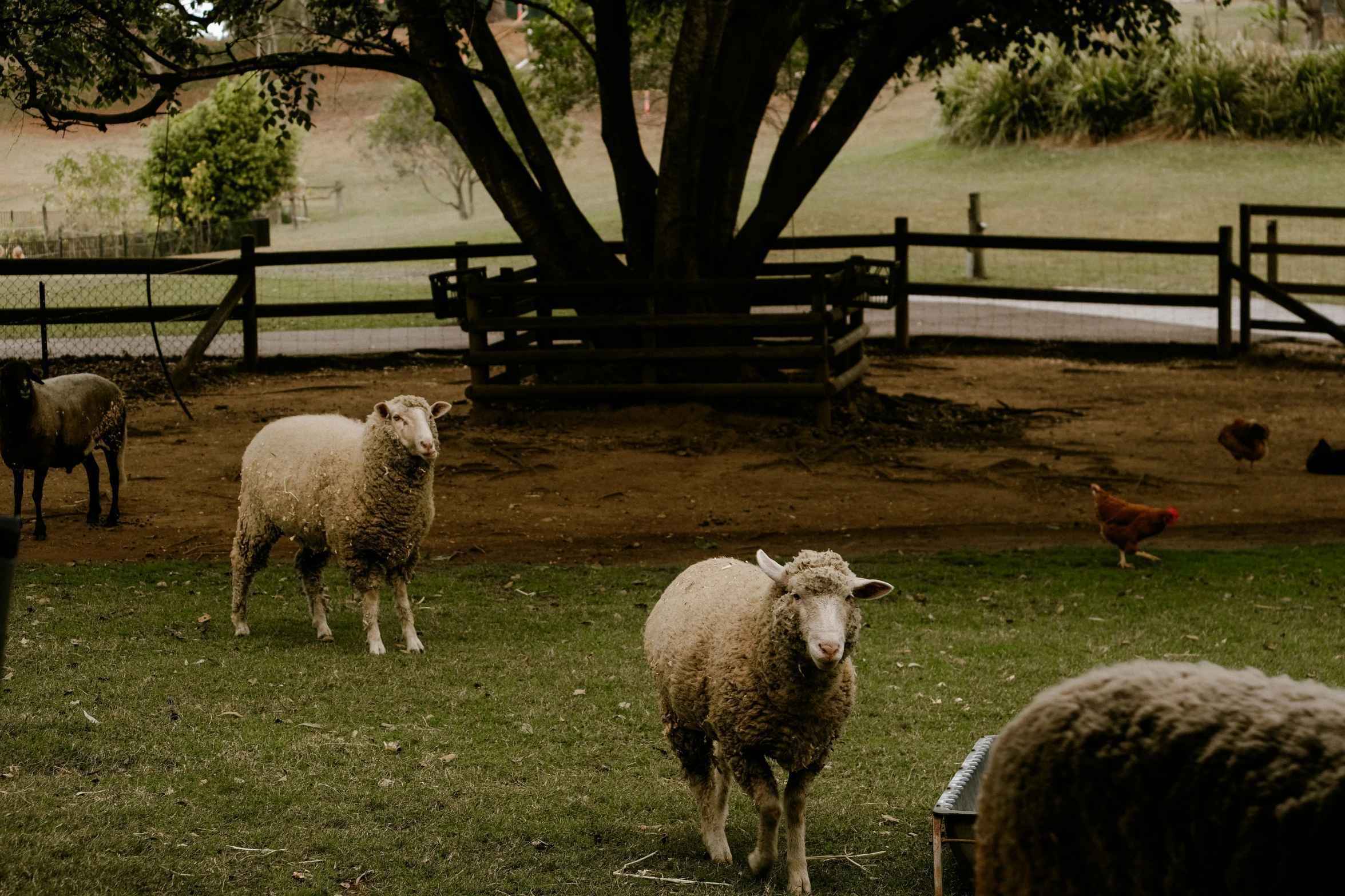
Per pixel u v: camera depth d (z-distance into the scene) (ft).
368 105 193.67
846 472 43.09
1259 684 8.21
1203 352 68.18
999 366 65.72
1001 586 30.25
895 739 20.99
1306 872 7.37
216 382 60.08
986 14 56.08
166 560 32.60
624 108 53.98
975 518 37.65
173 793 17.67
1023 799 8.62
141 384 57.21
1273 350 68.13
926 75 69.41
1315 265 97.04
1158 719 8.16
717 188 52.29
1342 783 7.30
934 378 62.13
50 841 15.60
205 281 100.01
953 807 14.21
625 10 53.78
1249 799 7.62
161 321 62.08
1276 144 127.85
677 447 45.78
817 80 57.26
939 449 46.55
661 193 50.03
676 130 48.37
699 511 38.22
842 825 17.65
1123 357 68.18
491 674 23.94
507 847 16.53
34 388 33.09
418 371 64.49
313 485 25.11
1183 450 46.50
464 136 51.80
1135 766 8.10
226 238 116.37
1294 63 131.95
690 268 51.01
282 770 18.81
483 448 45.42
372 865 15.76
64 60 44.65
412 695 22.57
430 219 140.36
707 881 15.74
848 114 53.21
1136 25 56.75
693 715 16.51
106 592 28.71
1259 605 28.58
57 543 33.91
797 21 53.57
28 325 70.13
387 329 81.05
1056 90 135.13
